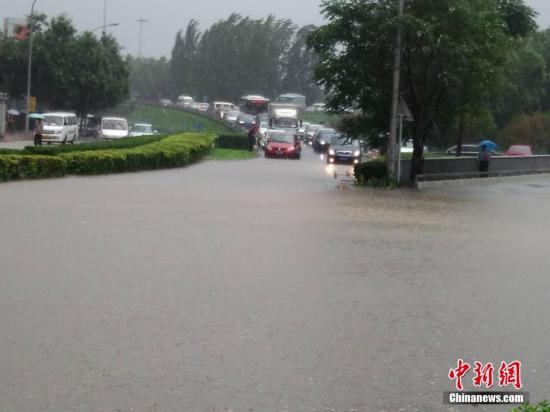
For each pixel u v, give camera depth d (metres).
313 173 38.00
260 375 6.98
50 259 11.96
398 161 31.84
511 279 11.77
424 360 7.56
